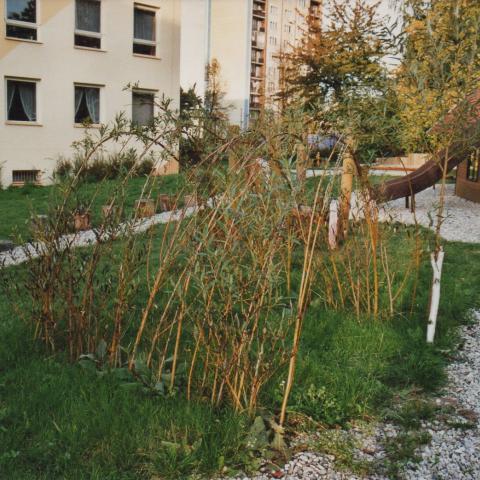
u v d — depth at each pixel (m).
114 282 5.03
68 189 4.34
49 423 3.13
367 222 5.29
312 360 4.05
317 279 5.77
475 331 5.16
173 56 22.83
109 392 3.46
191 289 5.13
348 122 4.30
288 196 3.60
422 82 4.45
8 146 18.64
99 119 21.08
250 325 4.26
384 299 5.56
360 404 3.62
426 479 2.92
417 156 25.88
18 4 18.73
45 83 19.44
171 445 2.91
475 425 3.47
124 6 21.11
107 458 2.87
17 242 4.49
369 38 24.98
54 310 4.43
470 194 15.27
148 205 4.83
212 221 3.42
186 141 4.54
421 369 4.16
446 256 8.12
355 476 2.92
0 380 3.66
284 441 3.17
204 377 3.40
